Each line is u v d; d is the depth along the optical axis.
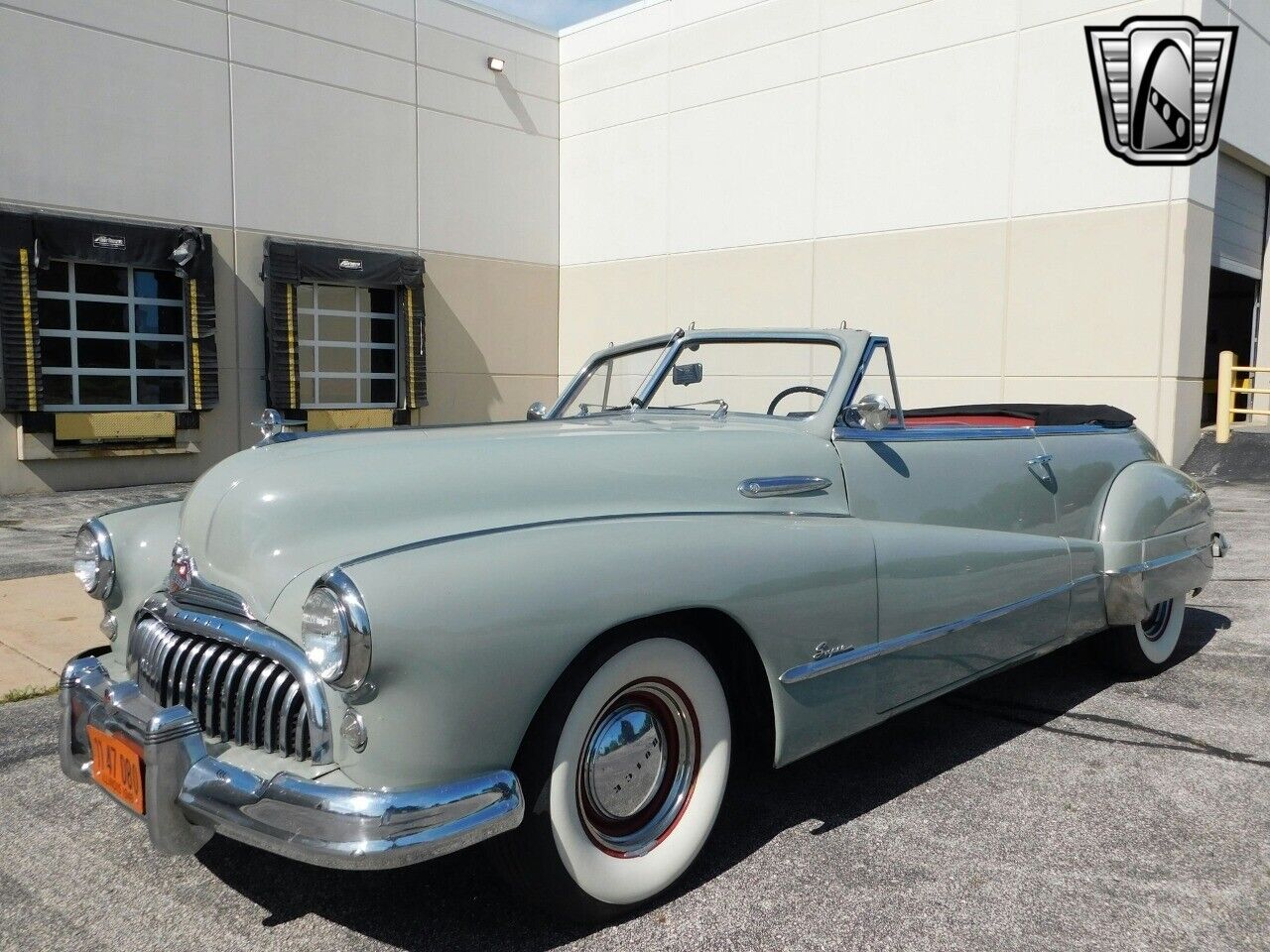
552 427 3.19
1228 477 10.79
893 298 12.26
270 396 12.30
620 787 2.43
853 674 2.89
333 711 2.10
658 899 2.54
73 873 2.71
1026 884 2.62
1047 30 10.84
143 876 2.70
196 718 2.30
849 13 12.39
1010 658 3.53
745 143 13.59
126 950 2.34
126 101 11.03
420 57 13.91
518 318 15.56
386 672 2.00
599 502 2.63
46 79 10.41
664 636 2.46
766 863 2.73
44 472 10.66
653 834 2.51
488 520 2.44
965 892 2.58
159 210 11.38
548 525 2.42
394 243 13.80
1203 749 3.59
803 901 2.53
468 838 2.05
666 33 14.38
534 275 15.75
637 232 15.01
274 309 12.20
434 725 2.05
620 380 4.14
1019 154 11.15
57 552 7.37
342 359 13.39
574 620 2.21
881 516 3.23
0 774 3.37
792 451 3.09
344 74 13.07
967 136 11.52
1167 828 2.95
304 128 12.68
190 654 2.40
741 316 13.80
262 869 2.74
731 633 2.68
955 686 3.30
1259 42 12.09
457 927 2.43
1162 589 4.20
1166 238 10.26
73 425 10.70
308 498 2.37
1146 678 4.47
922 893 2.57
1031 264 11.15
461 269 14.70
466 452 2.59
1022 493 3.73
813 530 2.84
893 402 3.48
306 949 2.34
